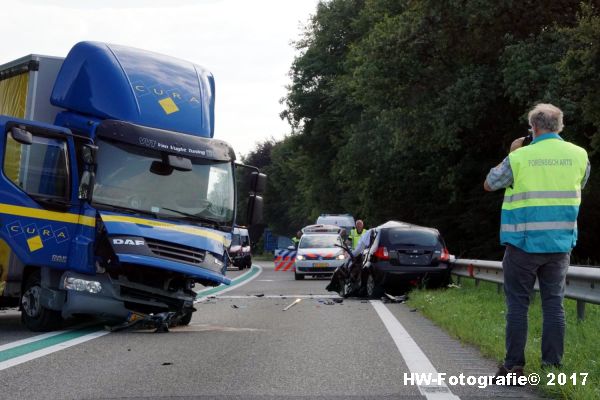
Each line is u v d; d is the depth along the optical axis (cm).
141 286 1068
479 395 617
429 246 1766
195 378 695
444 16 3075
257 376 705
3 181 1011
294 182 8825
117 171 1080
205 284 1142
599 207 3117
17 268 1086
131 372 727
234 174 1199
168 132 1131
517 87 2748
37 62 1149
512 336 669
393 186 4178
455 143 3131
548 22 2977
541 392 627
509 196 686
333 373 721
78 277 1039
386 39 3253
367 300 1723
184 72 1230
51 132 1046
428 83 3266
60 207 1042
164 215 1101
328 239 2970
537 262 674
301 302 1642
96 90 1116
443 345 918
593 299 1010
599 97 2445
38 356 827
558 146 688
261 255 10506
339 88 5362
